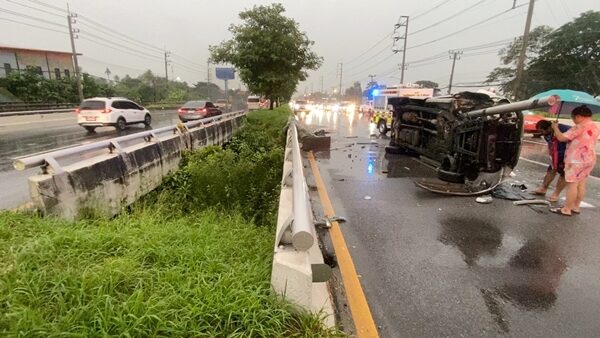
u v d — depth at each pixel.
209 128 10.38
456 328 2.44
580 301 2.80
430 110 7.82
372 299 2.78
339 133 16.78
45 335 1.71
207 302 2.05
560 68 35.22
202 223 4.12
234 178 6.46
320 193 5.90
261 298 2.11
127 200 5.07
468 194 5.81
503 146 5.91
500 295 2.87
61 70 36.47
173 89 59.19
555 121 5.47
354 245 3.82
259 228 4.46
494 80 42.97
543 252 3.70
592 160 4.73
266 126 14.38
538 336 2.37
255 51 16.31
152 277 2.34
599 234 4.21
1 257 2.45
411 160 9.22
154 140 6.52
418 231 4.25
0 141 11.23
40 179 3.51
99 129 16.09
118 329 1.80
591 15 33.88
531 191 6.21
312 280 2.25
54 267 2.36
